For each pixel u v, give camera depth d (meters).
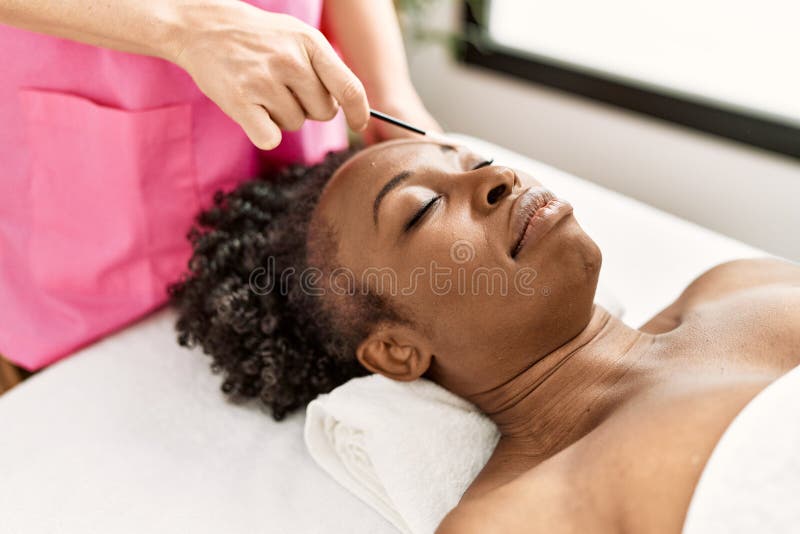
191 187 0.98
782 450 0.56
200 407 0.93
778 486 0.55
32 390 0.95
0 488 0.83
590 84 1.74
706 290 0.90
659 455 0.61
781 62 1.50
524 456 0.78
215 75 0.72
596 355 0.79
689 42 1.63
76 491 0.82
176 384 0.96
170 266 1.02
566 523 0.63
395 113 1.05
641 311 1.07
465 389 0.84
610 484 0.62
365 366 0.85
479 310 0.76
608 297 1.00
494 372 0.80
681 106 1.59
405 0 1.78
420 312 0.78
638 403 0.69
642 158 1.75
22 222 0.99
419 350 0.81
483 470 0.79
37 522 0.79
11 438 0.88
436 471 0.78
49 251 0.99
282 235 0.90
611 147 1.80
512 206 0.76
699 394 0.66
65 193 0.95
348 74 0.74
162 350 1.01
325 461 0.85
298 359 0.90
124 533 0.78
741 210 1.62
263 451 0.88
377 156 0.83
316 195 0.88
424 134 0.81
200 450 0.88
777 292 0.81
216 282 0.93
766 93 1.55
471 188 0.77
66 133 0.91
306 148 1.08
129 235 0.96
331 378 0.92
